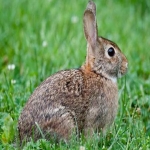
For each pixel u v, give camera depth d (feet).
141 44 60.13
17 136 37.27
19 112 40.73
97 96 38.37
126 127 40.37
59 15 62.13
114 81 39.58
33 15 60.70
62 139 37.24
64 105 37.40
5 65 52.37
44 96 37.32
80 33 58.70
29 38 55.88
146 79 51.52
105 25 63.00
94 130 38.58
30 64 50.96
